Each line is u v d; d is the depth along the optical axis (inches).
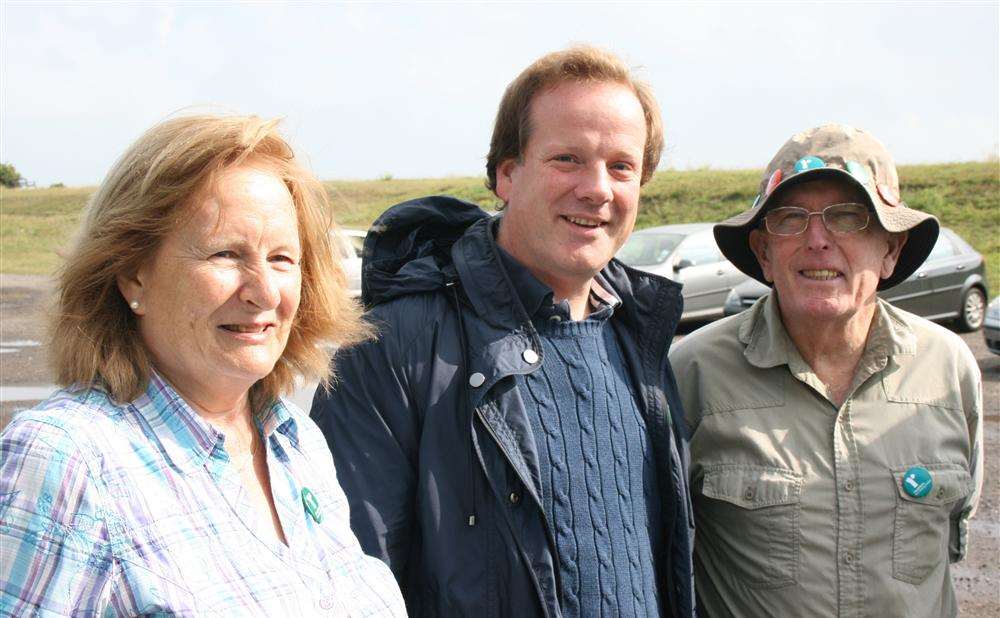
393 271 78.8
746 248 96.9
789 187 86.5
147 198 49.2
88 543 43.4
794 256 86.2
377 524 67.6
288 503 57.4
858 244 84.8
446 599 67.2
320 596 54.0
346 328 65.2
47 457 44.0
